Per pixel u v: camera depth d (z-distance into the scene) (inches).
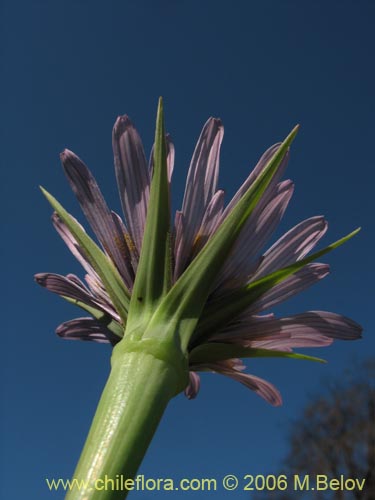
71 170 4.7
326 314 4.9
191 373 5.9
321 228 5.0
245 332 4.6
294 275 4.8
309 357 4.6
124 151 4.7
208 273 4.3
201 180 4.6
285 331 4.8
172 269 4.4
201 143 4.7
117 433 3.7
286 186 4.7
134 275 4.5
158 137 4.3
